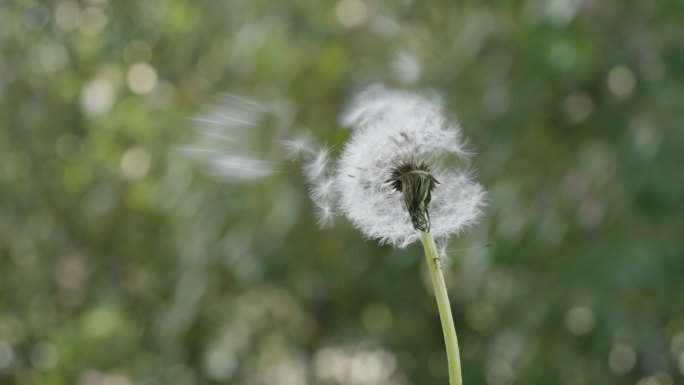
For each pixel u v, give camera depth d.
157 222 1.62
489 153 1.22
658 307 1.19
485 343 1.39
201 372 1.51
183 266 1.44
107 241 1.67
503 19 1.25
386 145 0.60
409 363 1.45
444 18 1.32
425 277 1.34
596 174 1.18
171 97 1.53
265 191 1.31
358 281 1.41
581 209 1.18
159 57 1.56
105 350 1.52
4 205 1.70
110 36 1.56
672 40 1.17
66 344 1.52
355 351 1.49
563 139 1.24
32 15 1.60
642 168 1.15
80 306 1.69
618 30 1.21
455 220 0.60
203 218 1.35
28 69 1.63
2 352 1.73
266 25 1.37
